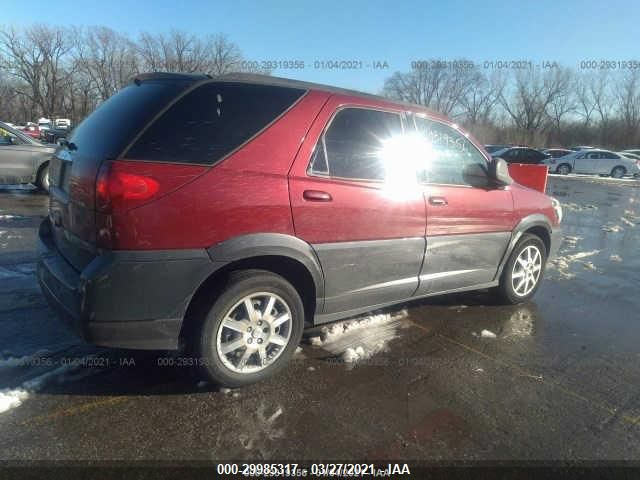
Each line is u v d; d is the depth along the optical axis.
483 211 3.95
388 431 2.57
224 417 2.61
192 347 2.70
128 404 2.68
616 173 28.69
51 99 62.28
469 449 2.46
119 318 2.44
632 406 2.96
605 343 3.88
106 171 2.35
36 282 4.47
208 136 2.61
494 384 3.13
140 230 2.38
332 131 3.03
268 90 2.88
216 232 2.56
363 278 3.25
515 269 4.48
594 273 6.07
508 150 28.17
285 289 2.89
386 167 3.30
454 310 4.44
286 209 2.77
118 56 56.22
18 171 9.44
